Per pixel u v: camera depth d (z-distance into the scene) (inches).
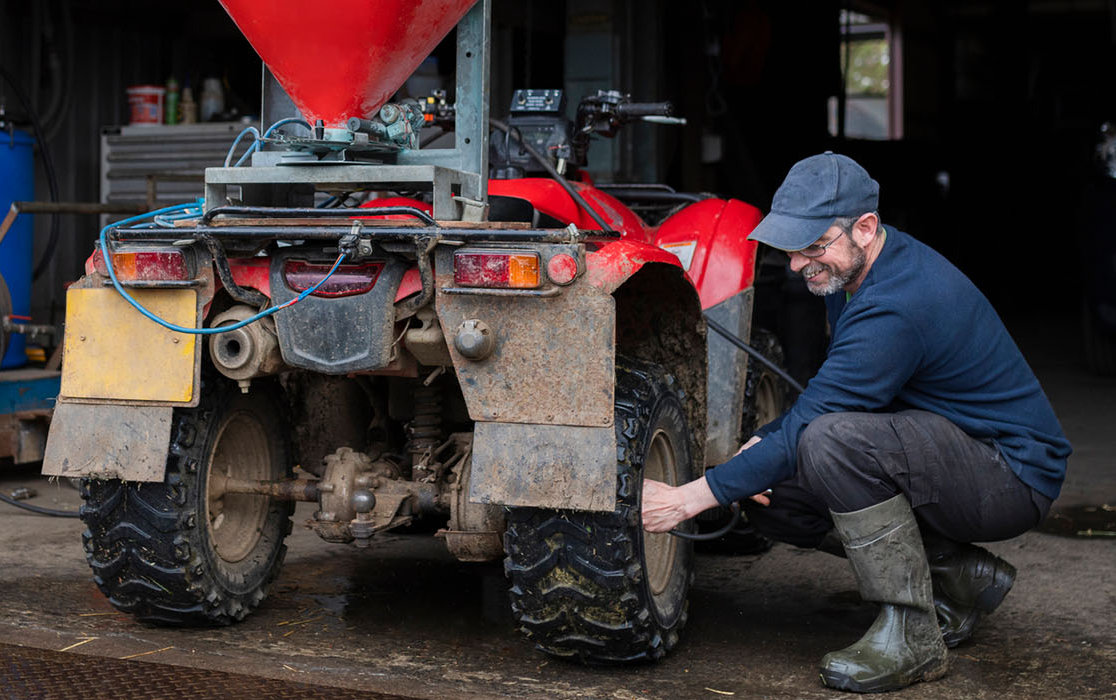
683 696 109.7
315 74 112.9
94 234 302.0
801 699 109.3
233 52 341.4
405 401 143.4
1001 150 661.3
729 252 156.8
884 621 113.8
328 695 106.3
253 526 135.3
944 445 113.0
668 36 387.2
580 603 110.3
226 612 126.6
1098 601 142.8
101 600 137.6
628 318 130.5
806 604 142.2
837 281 115.1
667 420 121.7
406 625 131.4
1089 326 354.9
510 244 106.9
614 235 120.7
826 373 113.3
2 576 146.9
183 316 115.1
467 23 117.1
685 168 398.9
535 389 106.8
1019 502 116.1
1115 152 336.8
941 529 117.8
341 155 115.2
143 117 296.7
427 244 107.0
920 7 681.6
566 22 327.6
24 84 286.5
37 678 108.8
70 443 117.9
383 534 176.6
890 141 562.6
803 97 504.7
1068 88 750.5
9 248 229.1
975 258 631.8
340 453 127.4
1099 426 273.7
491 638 127.0
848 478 111.0
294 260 115.1
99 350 117.6
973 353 115.0
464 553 123.4
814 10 513.0
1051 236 655.8
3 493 201.2
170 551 119.6
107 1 304.3
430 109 150.4
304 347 114.0
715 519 159.3
